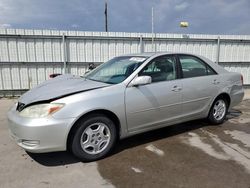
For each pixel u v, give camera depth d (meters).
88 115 3.30
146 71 3.86
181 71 4.28
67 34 8.66
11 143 4.05
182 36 9.49
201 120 5.36
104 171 3.16
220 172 3.11
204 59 4.73
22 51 8.45
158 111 3.94
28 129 3.01
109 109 3.40
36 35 8.44
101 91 3.41
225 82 4.91
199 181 2.91
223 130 4.75
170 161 3.42
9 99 8.13
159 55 4.11
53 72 8.84
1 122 5.31
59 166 3.29
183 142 4.12
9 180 2.93
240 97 5.29
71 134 3.24
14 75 8.55
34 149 3.07
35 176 3.03
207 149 3.83
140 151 3.76
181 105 4.23
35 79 8.74
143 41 9.23
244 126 5.02
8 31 8.21
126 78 3.69
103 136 3.47
